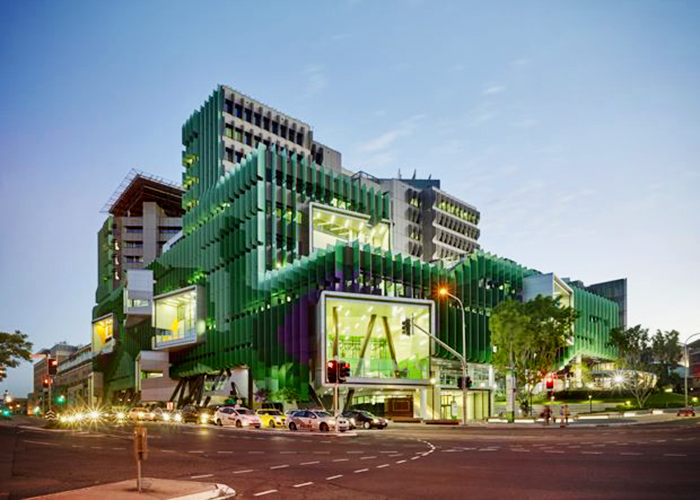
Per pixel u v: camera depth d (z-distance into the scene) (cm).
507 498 1412
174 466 2158
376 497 1457
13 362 7269
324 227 8681
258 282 7725
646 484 1577
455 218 14562
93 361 13338
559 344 6806
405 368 6900
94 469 2086
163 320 10169
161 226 15225
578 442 3012
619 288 14550
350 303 6731
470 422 5816
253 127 10350
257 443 3278
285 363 7050
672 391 10206
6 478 1873
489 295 8444
